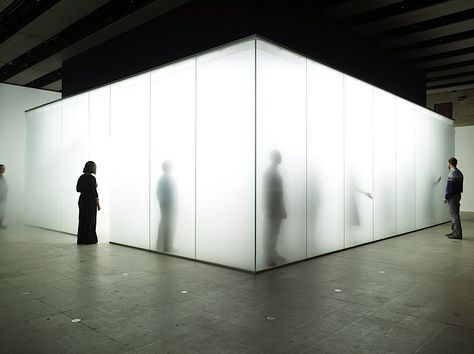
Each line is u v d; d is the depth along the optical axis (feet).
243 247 18.11
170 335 10.46
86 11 25.21
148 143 23.77
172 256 21.80
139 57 26.43
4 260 20.63
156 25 25.09
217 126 19.51
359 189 25.50
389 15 26.17
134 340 10.13
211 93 19.85
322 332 10.68
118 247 24.93
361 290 14.84
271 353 9.38
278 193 19.08
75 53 32.63
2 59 34.14
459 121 51.03
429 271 18.06
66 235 30.40
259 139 17.94
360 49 29.12
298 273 17.69
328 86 22.93
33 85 42.04
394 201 29.68
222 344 9.89
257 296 14.02
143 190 24.02
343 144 24.07
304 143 20.83
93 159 28.89
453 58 35.29
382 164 28.27
